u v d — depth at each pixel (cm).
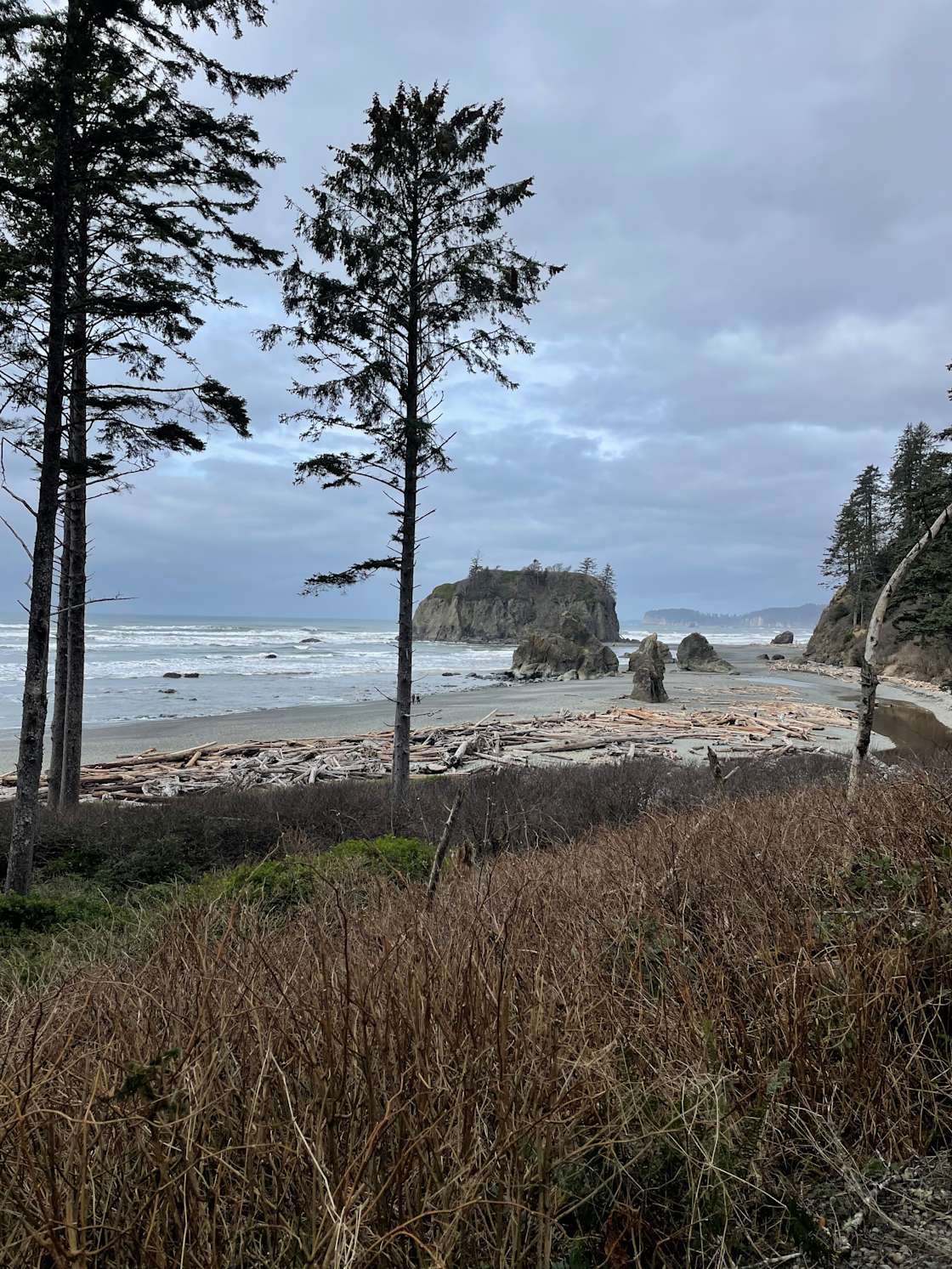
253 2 771
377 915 305
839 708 3434
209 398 858
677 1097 184
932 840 357
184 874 852
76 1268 116
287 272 1134
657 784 1321
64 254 792
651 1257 159
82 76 782
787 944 268
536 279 1213
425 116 1211
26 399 823
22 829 752
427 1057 164
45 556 774
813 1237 158
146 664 5431
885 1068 199
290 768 1916
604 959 273
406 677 1234
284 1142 144
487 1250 145
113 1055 171
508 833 854
